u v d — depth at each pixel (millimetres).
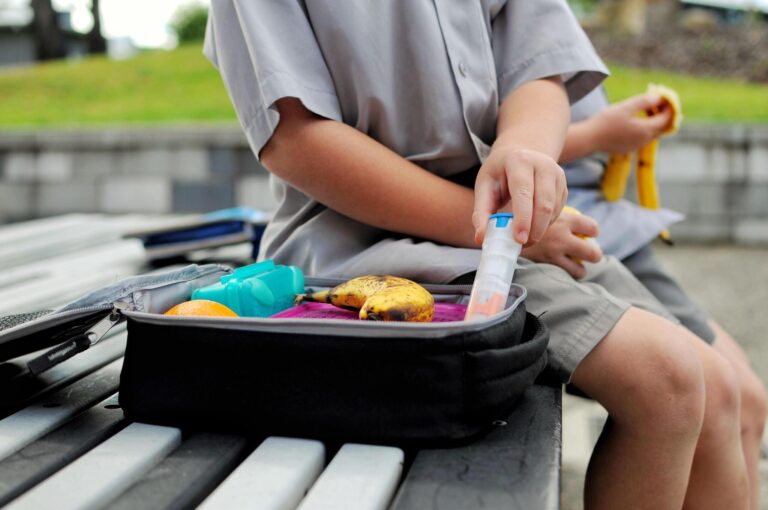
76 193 4406
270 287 816
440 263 898
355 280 817
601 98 1478
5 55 17406
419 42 971
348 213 950
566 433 1736
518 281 925
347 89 968
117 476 602
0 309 1256
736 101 5457
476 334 629
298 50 931
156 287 765
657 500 844
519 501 561
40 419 721
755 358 2342
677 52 7195
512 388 661
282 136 932
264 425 665
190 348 672
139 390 695
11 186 4449
